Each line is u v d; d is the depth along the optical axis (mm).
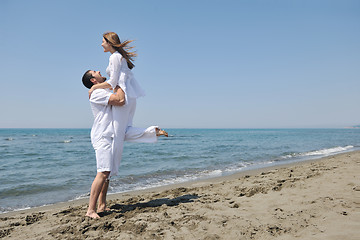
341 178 4371
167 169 8906
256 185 4492
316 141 27266
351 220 2316
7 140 33688
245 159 11641
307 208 2787
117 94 2895
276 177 5277
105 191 3201
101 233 2414
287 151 15469
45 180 7332
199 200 3600
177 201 3611
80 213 3252
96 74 3139
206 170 8602
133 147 20344
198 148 18422
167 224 2551
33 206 4711
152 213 2967
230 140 31188
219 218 2648
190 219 2668
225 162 10680
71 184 6758
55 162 11602
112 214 2980
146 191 5523
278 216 2637
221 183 5270
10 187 6383
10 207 4652
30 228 2754
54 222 2934
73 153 16000
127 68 3012
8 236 2523
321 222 2348
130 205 3473
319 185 3959
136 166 9797
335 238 1978
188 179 7023
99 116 2945
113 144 2924
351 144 22000
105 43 3021
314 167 6535
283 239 2082
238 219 2611
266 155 13242
